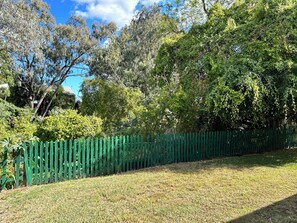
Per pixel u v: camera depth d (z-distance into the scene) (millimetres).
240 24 11461
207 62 10172
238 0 12484
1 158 5551
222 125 10555
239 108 8992
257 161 8695
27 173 5770
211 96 8766
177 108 9625
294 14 9117
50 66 25297
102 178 6480
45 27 22281
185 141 8875
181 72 11703
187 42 11977
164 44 12836
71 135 7465
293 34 8914
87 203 4730
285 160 8961
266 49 8977
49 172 6137
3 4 14500
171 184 5879
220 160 8852
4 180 5453
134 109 15031
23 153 5785
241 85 8406
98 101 15258
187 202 4812
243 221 4055
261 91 8375
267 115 10266
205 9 14414
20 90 24859
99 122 8555
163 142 8359
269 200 4934
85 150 6754
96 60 26062
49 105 26203
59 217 4156
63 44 24453
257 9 10273
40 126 7656
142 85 23297
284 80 8609
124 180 6203
